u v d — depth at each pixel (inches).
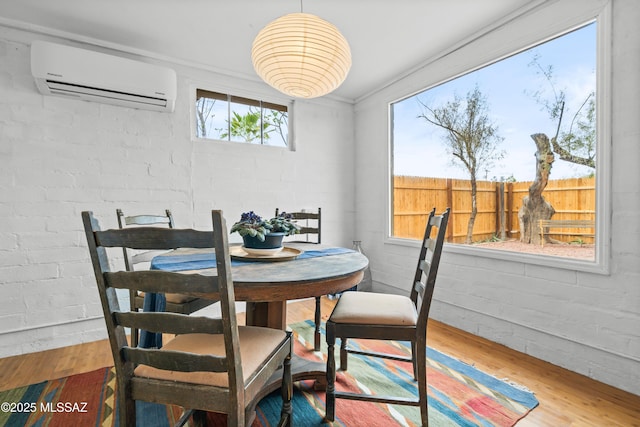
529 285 80.9
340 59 59.6
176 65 103.2
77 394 63.6
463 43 94.4
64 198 87.5
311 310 116.7
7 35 80.7
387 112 126.6
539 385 67.1
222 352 40.6
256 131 121.6
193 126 108.9
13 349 81.4
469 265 96.0
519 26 81.4
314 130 132.7
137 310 69.6
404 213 122.7
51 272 86.0
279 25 56.1
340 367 73.3
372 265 135.7
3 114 80.4
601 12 66.4
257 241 62.8
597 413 58.1
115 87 85.4
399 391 64.8
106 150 92.9
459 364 76.1
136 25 84.6
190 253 70.6
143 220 81.7
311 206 132.1
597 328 68.4
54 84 80.8
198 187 107.5
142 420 56.7
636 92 62.4
